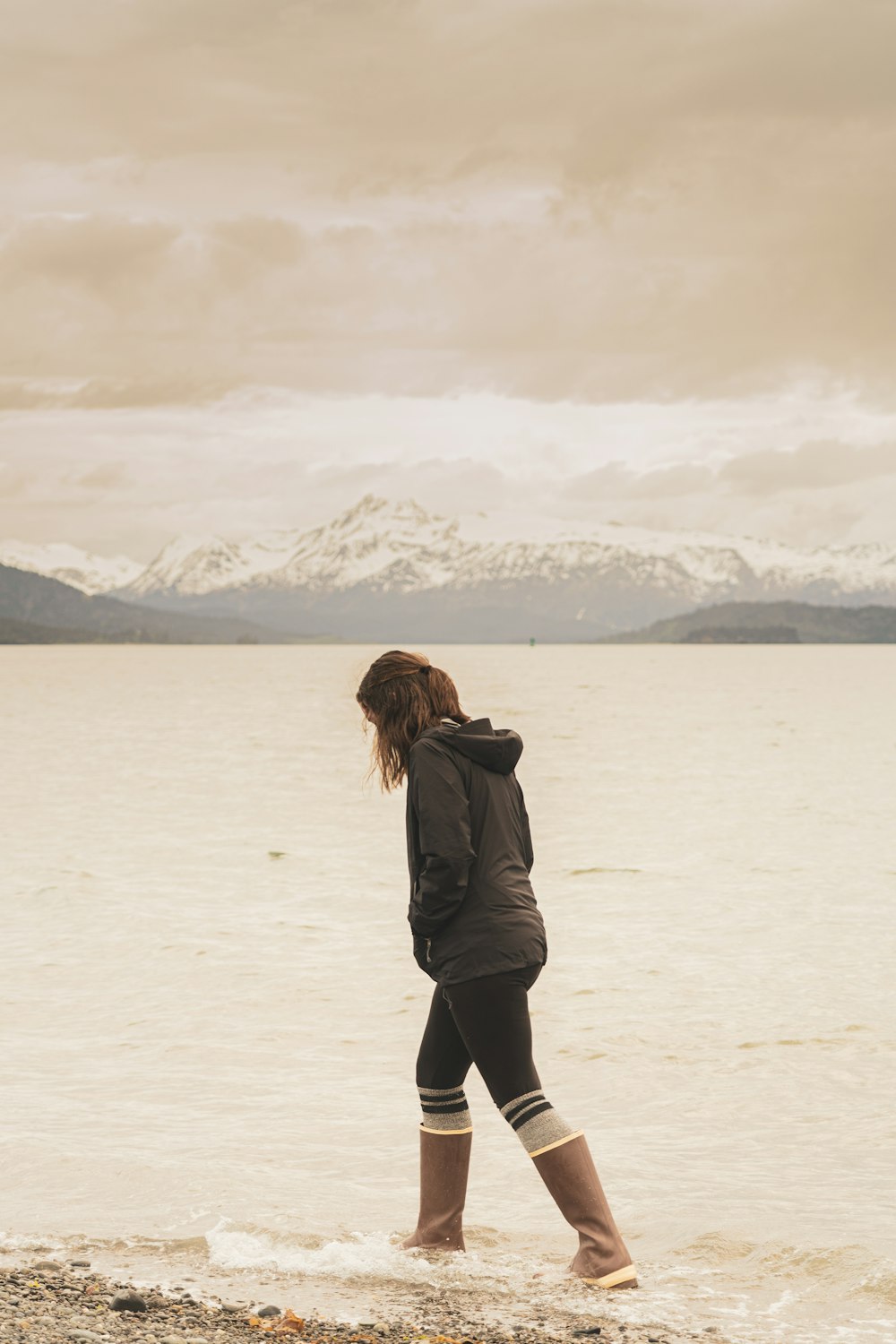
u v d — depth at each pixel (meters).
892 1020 9.76
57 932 13.81
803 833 21.78
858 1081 8.23
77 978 11.62
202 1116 7.60
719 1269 5.09
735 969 11.71
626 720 61.75
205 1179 6.28
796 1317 4.49
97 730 56.00
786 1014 9.98
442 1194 5.23
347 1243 5.29
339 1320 4.42
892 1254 5.13
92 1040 9.49
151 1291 4.72
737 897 15.67
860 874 17.25
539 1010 10.30
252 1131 7.27
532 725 57.59
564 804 27.03
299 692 105.81
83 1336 4.11
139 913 14.88
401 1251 5.17
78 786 31.92
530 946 4.84
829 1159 6.71
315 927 14.08
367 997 10.84
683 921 14.18
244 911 15.10
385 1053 9.13
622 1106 7.80
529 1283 4.85
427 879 4.78
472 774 4.96
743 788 30.20
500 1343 4.19
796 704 80.12
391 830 23.34
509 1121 4.91
